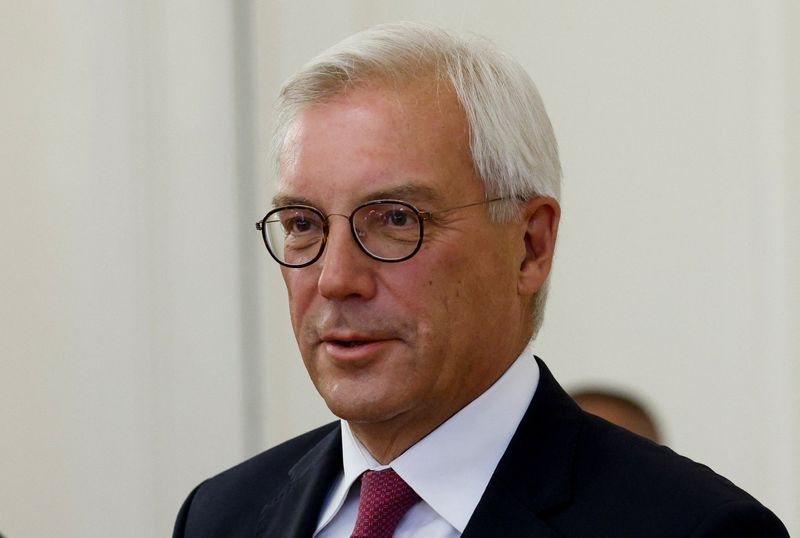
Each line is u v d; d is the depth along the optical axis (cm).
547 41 1370
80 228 1380
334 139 623
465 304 630
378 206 616
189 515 754
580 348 1355
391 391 618
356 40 651
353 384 622
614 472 634
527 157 657
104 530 1368
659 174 1326
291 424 1377
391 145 618
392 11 1391
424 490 643
